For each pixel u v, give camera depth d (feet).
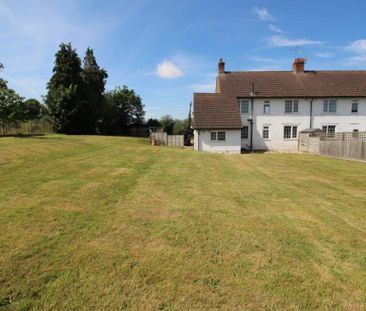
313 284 12.36
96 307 10.46
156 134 113.70
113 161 43.96
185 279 12.37
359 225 19.71
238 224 18.81
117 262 13.44
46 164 37.76
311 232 18.10
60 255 13.80
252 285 12.13
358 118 102.83
